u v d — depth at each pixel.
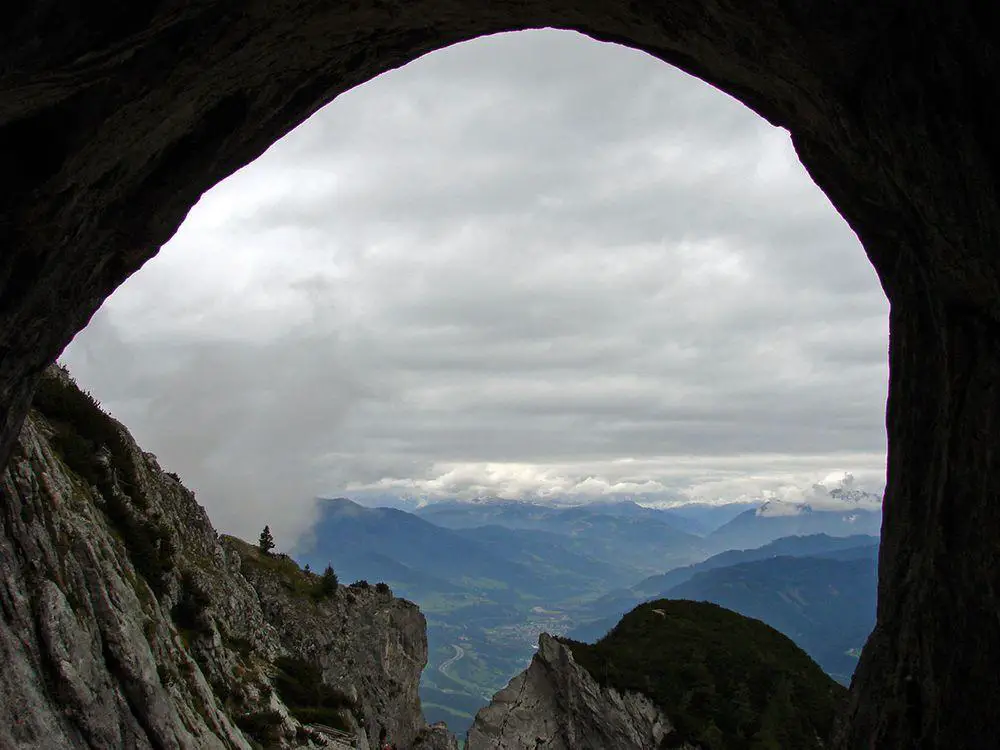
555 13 14.75
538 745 67.44
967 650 12.09
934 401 13.68
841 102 12.29
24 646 21.62
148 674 27.25
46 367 16.41
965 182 10.60
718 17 12.52
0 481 23.42
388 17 13.80
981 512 11.73
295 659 57.06
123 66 10.99
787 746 60.03
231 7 11.22
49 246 13.39
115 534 34.22
